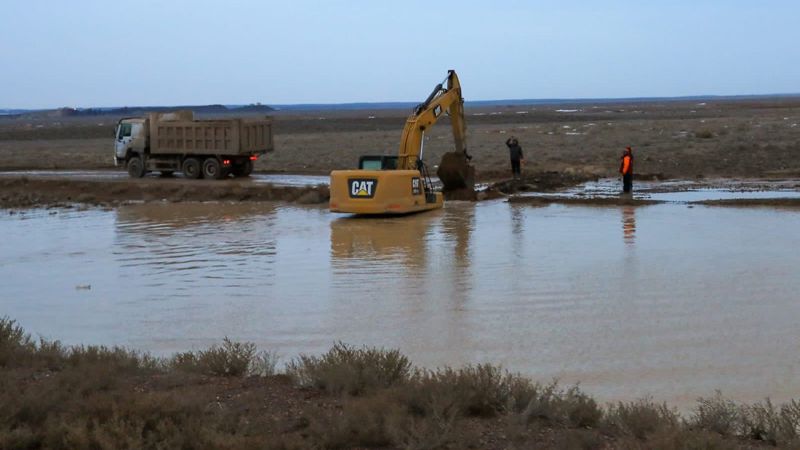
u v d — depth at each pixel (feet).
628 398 32.83
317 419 26.58
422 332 44.11
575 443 24.91
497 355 39.50
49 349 36.58
